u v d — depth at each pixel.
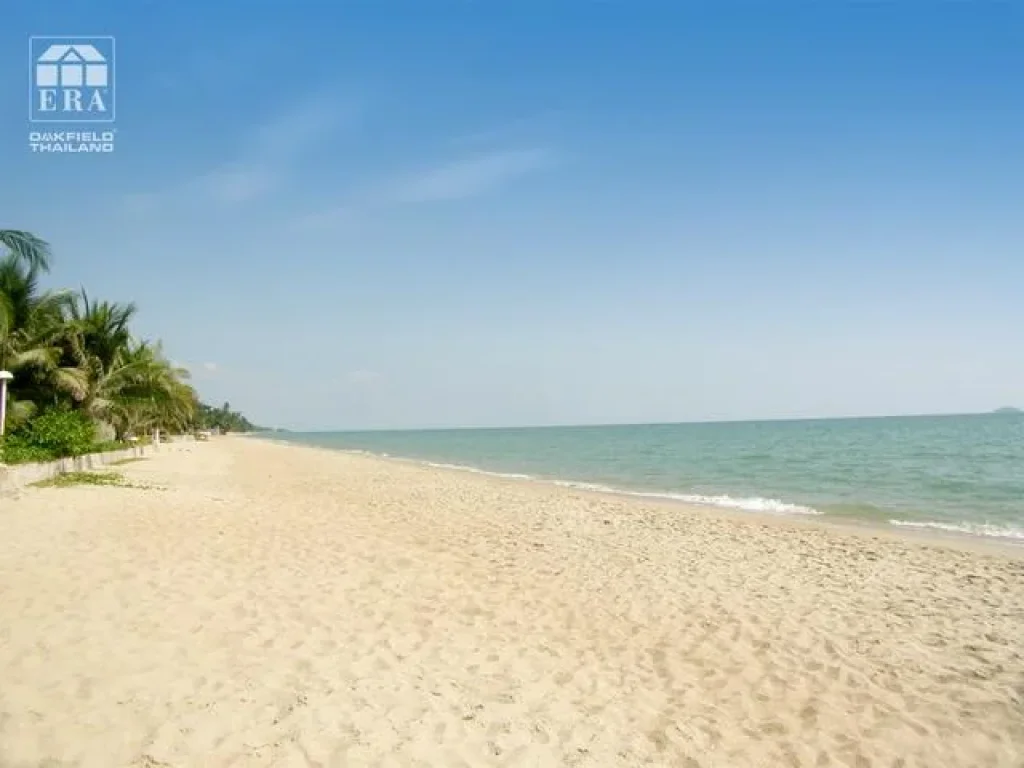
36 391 21.77
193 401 51.34
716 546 12.47
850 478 28.69
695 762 4.69
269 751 4.20
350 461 41.28
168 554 8.63
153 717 4.43
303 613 6.84
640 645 6.94
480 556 10.58
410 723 4.77
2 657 5.02
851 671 6.45
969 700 5.88
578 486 25.98
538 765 4.44
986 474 29.44
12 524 9.81
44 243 20.30
